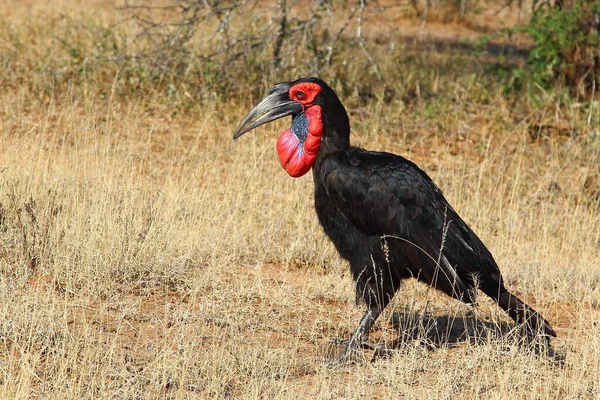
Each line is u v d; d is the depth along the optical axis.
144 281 15.45
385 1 55.06
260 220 19.41
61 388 10.97
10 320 12.73
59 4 44.56
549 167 26.48
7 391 10.84
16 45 32.81
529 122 30.22
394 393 12.03
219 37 30.53
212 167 23.22
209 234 17.69
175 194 19.03
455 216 13.55
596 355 13.13
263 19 36.94
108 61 30.30
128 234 16.16
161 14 38.81
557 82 32.94
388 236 13.28
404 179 13.29
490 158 26.47
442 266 13.03
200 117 27.86
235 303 14.91
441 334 14.91
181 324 13.36
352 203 13.38
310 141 13.77
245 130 13.99
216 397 11.26
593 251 20.08
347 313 15.45
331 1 30.00
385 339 14.47
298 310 15.26
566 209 22.73
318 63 30.05
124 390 11.20
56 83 29.16
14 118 25.45
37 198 17.14
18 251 15.42
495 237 20.58
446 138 28.66
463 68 38.81
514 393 12.23
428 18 52.94
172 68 30.06
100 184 18.08
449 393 12.16
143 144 24.77
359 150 13.94
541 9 33.53
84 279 14.88
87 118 25.52
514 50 47.28
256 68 30.72
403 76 34.81
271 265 17.77
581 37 31.88
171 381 11.87
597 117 29.75
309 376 12.77
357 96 30.64
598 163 26.89
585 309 16.64
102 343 12.76
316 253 18.25
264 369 12.47
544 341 13.38
